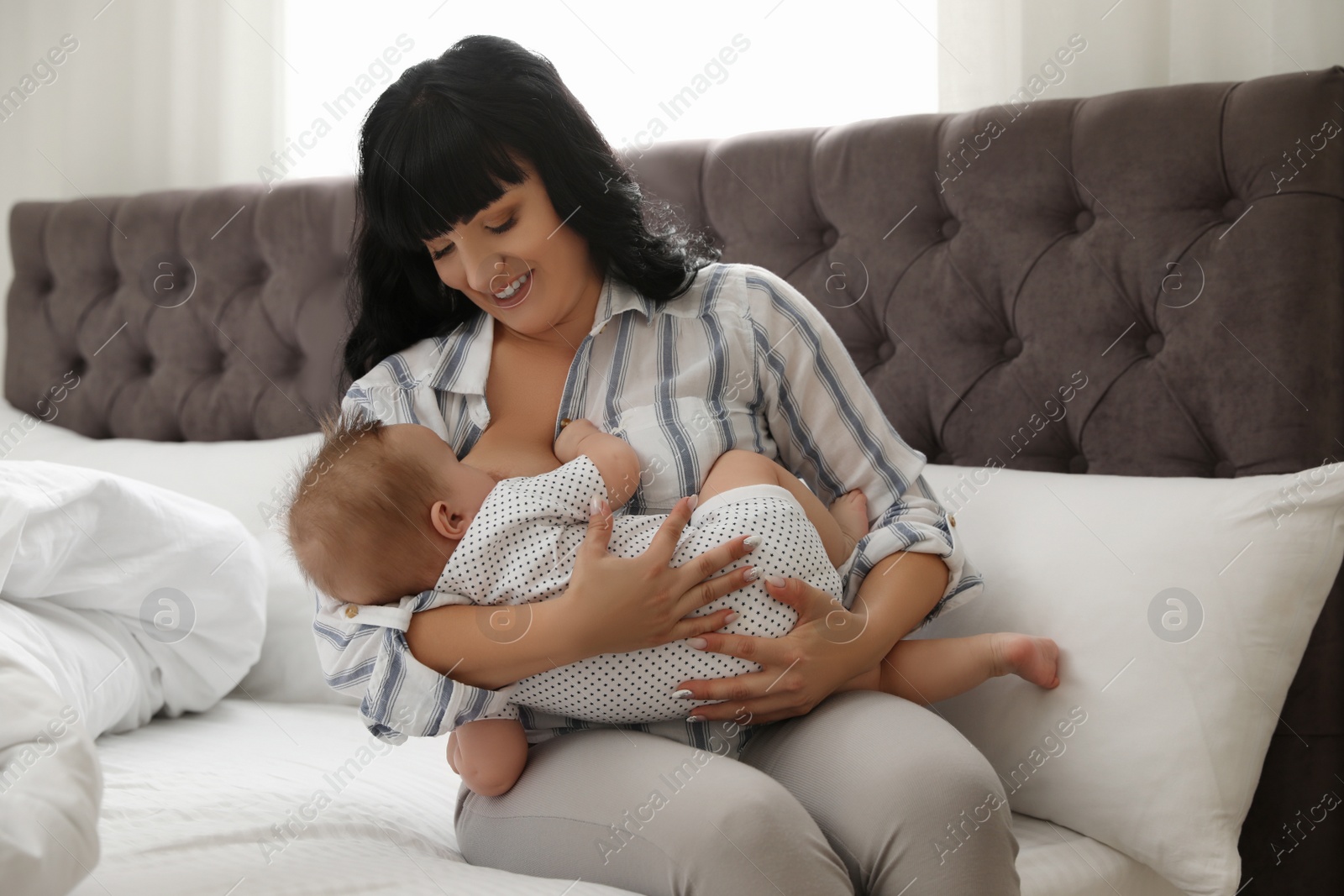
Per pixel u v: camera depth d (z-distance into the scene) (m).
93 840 0.81
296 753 1.31
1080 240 1.50
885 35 1.84
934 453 1.63
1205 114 1.41
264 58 2.31
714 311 1.16
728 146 1.76
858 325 1.67
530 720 1.06
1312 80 1.35
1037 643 1.13
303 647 1.59
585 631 0.92
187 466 1.85
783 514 1.00
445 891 0.85
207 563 1.46
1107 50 1.64
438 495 1.02
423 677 0.97
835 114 1.88
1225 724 1.09
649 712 0.98
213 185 2.38
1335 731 1.33
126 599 1.38
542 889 0.85
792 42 1.91
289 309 2.03
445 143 1.03
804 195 1.70
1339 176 1.35
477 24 2.14
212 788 1.12
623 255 1.14
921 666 1.12
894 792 0.86
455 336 1.19
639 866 0.86
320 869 0.89
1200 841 1.05
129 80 2.44
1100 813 1.10
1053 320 1.51
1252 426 1.37
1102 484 1.31
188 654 1.45
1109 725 1.11
